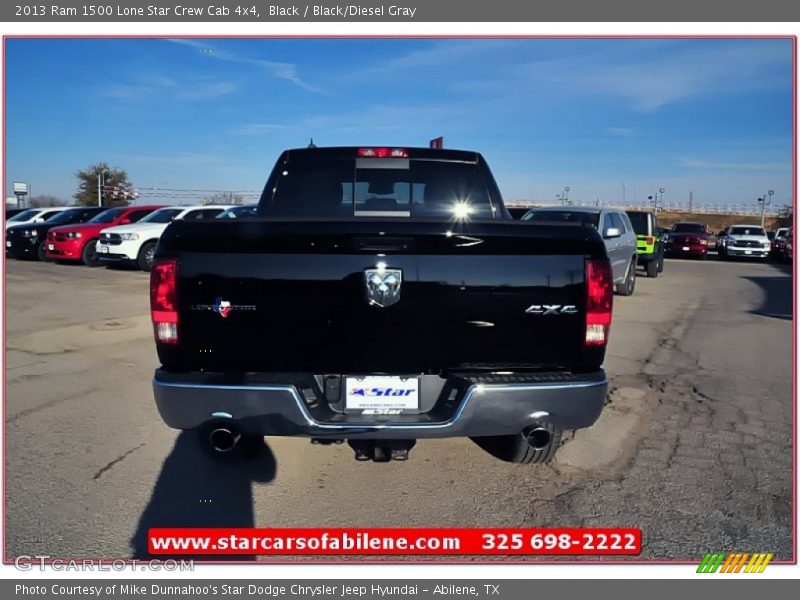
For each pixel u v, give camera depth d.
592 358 3.15
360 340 3.07
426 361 3.11
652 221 17.39
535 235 3.06
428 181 4.50
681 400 5.42
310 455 4.13
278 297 3.04
